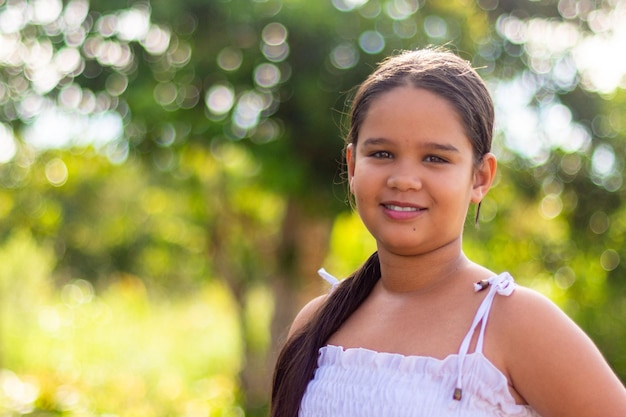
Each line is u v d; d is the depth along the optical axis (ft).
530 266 30.91
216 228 29.40
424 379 5.98
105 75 23.21
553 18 25.41
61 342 42.80
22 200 37.19
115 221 37.65
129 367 38.42
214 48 22.34
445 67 6.52
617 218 28.40
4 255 46.21
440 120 6.28
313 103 21.81
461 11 23.17
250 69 22.22
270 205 28.68
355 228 32.99
